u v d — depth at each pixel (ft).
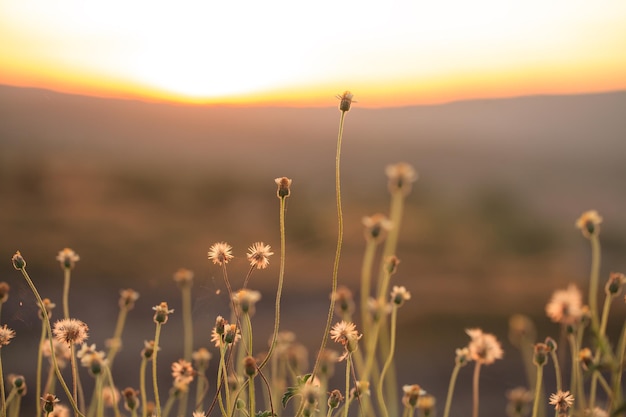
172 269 34.32
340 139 7.79
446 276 49.80
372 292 33.17
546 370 22.41
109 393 10.71
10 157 64.95
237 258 9.77
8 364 16.76
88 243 41.16
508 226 69.41
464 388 25.29
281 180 7.72
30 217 47.78
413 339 32.63
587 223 8.30
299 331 30.42
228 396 7.97
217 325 7.91
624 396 16.43
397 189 11.51
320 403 8.96
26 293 9.86
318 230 56.08
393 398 11.27
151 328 26.50
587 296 39.34
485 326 35.55
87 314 27.25
